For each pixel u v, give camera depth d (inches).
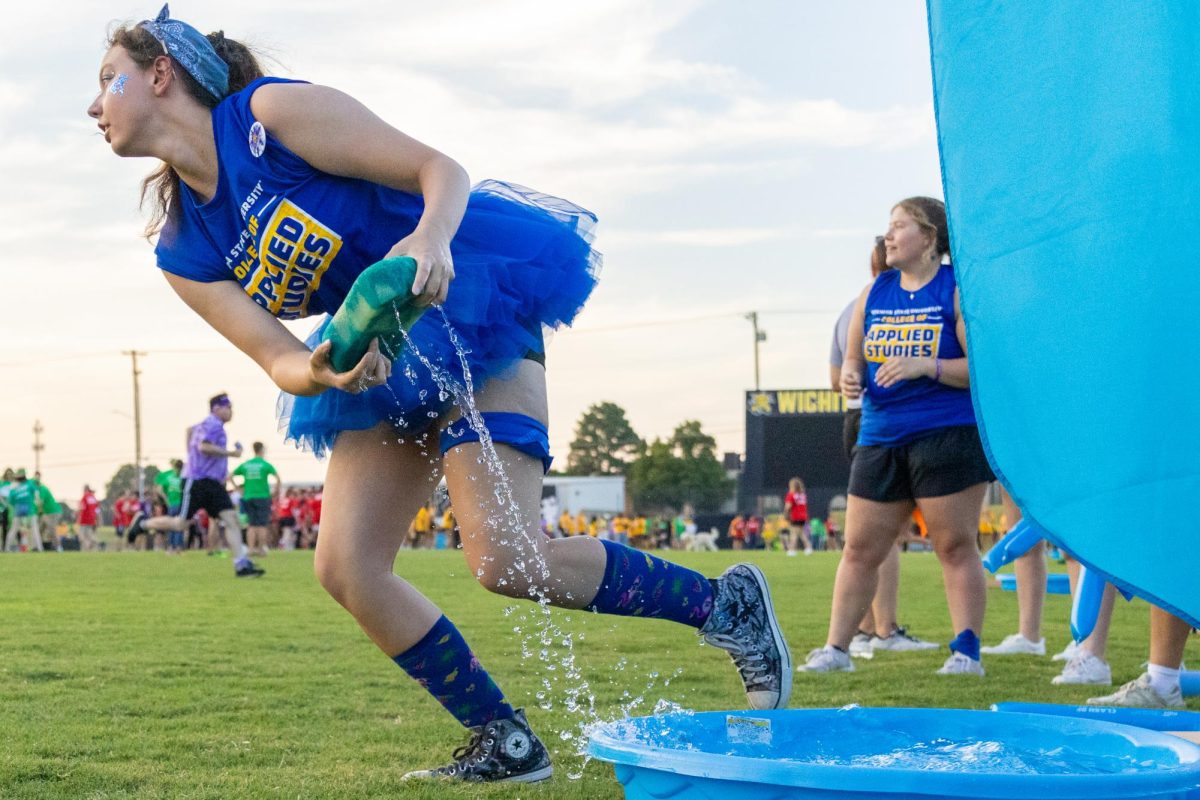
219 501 402.3
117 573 413.7
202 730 121.0
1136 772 65.9
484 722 100.7
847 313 206.1
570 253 105.0
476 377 96.0
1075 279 107.8
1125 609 278.4
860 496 171.0
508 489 96.0
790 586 370.0
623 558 103.7
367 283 77.8
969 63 115.1
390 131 92.8
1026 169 111.2
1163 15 104.7
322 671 163.5
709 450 2869.1
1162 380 103.3
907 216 167.9
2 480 824.3
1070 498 106.7
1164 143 104.3
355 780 98.9
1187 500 101.7
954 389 165.6
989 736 92.1
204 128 95.4
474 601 288.4
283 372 92.4
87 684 150.3
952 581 169.3
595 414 3513.8
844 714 93.7
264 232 95.3
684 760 69.4
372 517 99.2
